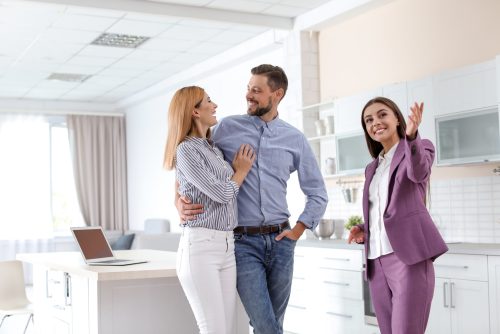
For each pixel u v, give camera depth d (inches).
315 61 271.1
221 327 105.0
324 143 262.7
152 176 424.5
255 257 111.1
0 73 358.0
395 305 110.8
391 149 114.5
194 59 338.6
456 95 187.0
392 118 113.5
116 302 132.0
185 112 107.7
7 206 431.5
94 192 454.6
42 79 376.8
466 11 203.5
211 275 104.3
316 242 225.0
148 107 429.4
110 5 238.4
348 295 206.8
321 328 219.0
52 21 266.5
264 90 114.2
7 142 434.3
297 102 270.1
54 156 454.9
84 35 288.5
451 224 206.7
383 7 236.7
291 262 114.9
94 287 132.0
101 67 350.3
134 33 287.7
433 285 110.7
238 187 105.6
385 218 109.1
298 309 230.7
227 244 106.3
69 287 154.0
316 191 118.4
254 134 114.4
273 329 108.7
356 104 225.3
